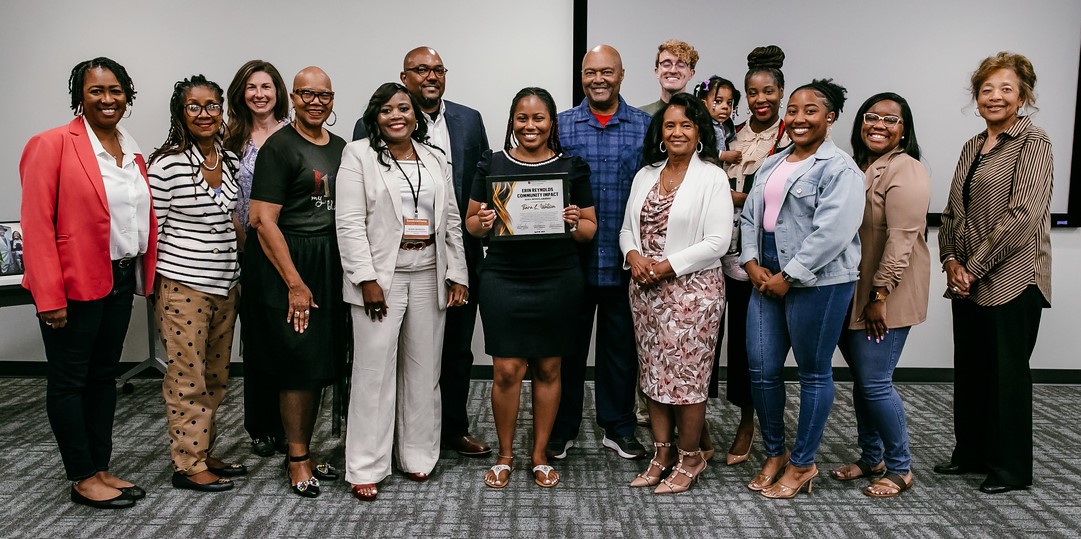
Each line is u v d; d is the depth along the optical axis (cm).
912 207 243
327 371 254
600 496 259
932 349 423
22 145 418
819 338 246
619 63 281
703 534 229
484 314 265
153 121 417
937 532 230
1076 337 418
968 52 398
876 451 273
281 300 247
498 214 252
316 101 248
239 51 412
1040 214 252
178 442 257
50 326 228
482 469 285
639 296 263
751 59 303
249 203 267
